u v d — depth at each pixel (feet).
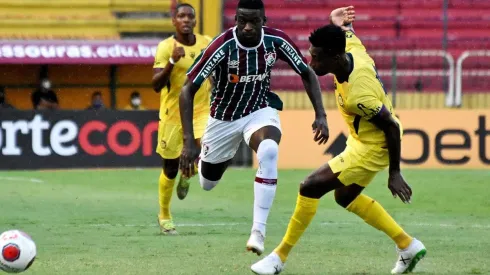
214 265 75.00
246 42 74.18
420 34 231.09
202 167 81.76
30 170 181.27
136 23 222.89
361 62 66.80
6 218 112.47
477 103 211.61
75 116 183.21
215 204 128.88
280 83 217.36
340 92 67.36
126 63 213.25
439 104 208.33
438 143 186.50
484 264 75.41
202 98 105.60
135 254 82.12
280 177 167.32
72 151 183.21
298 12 229.66
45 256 80.79
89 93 219.82
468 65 218.59
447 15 230.89
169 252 83.35
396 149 66.74
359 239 92.73
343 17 72.84
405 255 70.18
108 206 125.80
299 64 75.66
